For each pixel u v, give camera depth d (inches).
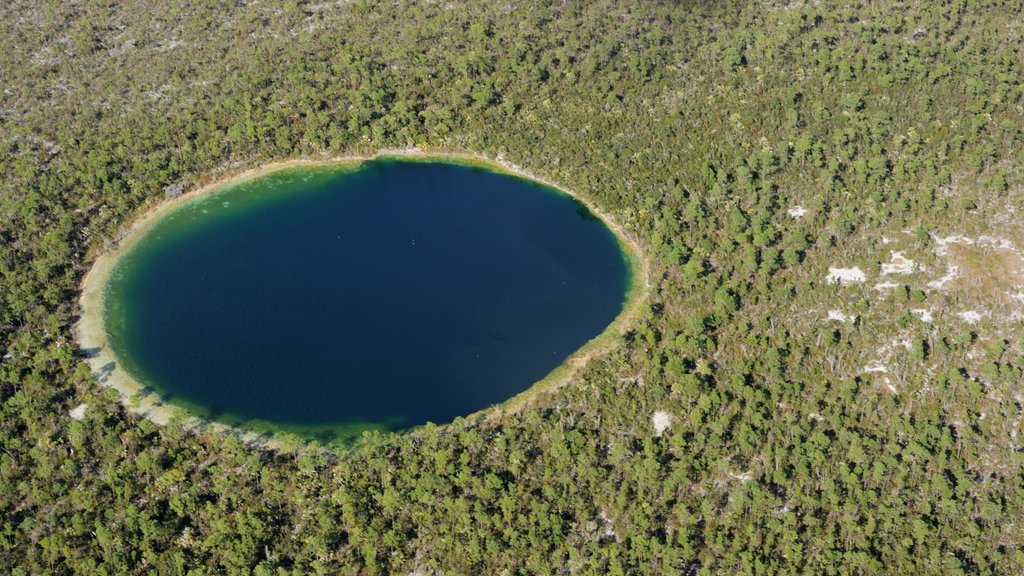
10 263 5452.8
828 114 6141.7
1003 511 4047.7
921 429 4355.3
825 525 4045.3
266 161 6432.1
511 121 6569.9
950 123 6008.9
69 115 6584.6
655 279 5295.3
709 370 4717.0
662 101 6550.2
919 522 3959.2
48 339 5093.5
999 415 4421.8
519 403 4707.2
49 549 4023.1
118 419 4618.6
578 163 6210.6
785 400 4571.9
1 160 6166.3
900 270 5162.4
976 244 5231.3
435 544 4005.9
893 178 5679.1
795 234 5319.9
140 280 5565.9
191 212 6082.7
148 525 4060.0
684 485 4175.7
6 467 4325.8
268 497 4232.3
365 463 4355.3
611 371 4810.5
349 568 3951.8
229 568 3944.4
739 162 5925.2
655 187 5905.5
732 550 3956.7
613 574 3875.5
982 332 4795.8
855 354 4761.3
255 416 4685.0
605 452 4384.8
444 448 4397.1
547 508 4082.2
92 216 5866.1
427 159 6481.3
